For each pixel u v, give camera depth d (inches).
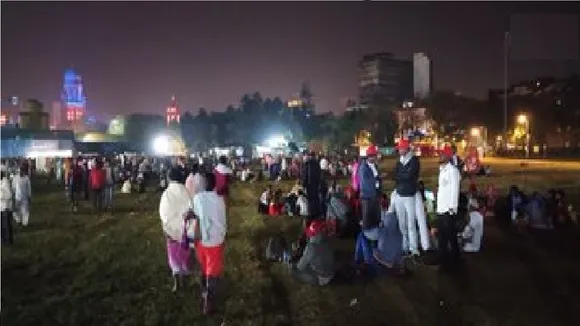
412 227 502.6
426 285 439.2
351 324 362.0
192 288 432.5
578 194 1052.5
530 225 669.9
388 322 364.5
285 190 1360.7
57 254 573.3
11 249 597.6
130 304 394.9
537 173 1636.3
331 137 4379.9
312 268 446.6
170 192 420.8
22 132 2883.9
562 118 3791.8
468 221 552.7
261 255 564.1
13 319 366.0
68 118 5816.9
